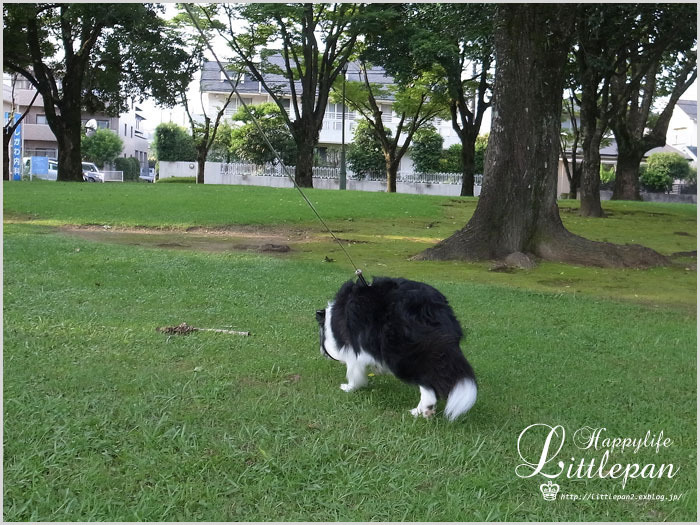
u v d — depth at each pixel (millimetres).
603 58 17375
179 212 15445
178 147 46281
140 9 23219
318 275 8922
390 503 3125
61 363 4844
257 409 4117
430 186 40469
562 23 10750
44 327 5742
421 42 22594
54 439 3588
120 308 6652
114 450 3531
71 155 26812
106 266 8742
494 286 8836
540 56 10805
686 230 16734
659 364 5613
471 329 6484
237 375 4793
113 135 50938
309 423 3971
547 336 6375
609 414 4363
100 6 22984
